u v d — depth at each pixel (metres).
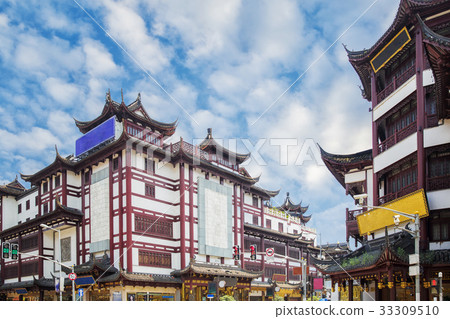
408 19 36.47
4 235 76.31
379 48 41.09
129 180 58.19
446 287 32.66
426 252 32.31
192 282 59.97
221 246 68.44
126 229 56.91
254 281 78.62
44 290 65.44
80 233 64.19
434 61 27.31
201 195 66.31
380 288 33.88
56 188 67.69
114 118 62.50
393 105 39.78
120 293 54.25
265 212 89.00
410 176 37.88
